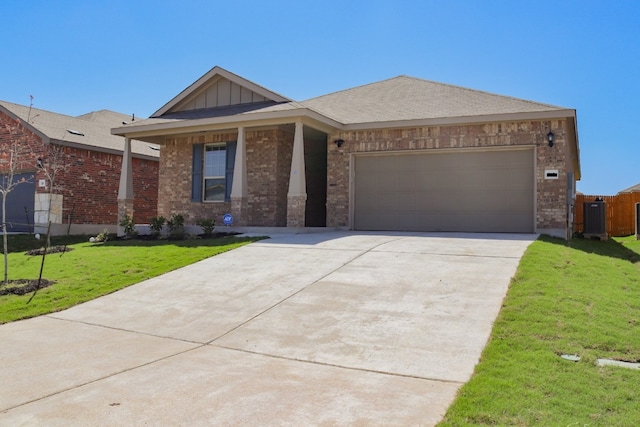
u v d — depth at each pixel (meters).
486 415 3.58
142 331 6.43
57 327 6.71
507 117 13.39
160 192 17.98
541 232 13.31
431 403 3.94
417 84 18.50
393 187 15.00
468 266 8.48
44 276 9.73
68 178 18.03
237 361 5.14
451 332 5.61
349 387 4.33
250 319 6.60
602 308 6.21
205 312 7.06
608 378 4.25
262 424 3.62
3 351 5.64
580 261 9.24
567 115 12.89
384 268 8.65
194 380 4.58
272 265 9.42
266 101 16.11
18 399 4.20
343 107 16.92
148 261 10.61
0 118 18.81
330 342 5.59
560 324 5.61
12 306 7.73
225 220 14.24
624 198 18.47
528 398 3.86
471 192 14.16
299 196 13.92
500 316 5.93
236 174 14.62
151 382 4.55
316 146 18.02
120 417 3.79
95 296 8.25
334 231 14.77
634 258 10.96
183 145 17.59
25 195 18.47
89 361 5.23
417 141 14.58
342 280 8.05
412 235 13.02
